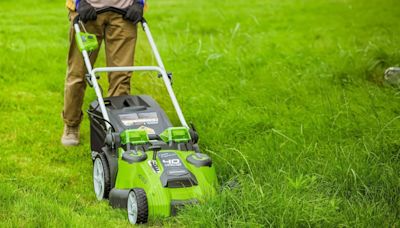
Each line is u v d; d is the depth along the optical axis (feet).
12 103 30.40
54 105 30.58
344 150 22.54
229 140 24.86
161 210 18.69
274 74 32.09
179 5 54.54
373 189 20.39
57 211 18.85
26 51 37.35
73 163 24.52
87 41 22.65
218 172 22.18
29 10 51.08
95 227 18.29
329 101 26.94
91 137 23.07
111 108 22.45
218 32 43.93
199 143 24.68
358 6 51.80
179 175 19.22
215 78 32.22
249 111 27.71
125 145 20.52
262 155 22.85
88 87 31.04
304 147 23.03
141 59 34.06
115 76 24.35
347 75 31.83
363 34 41.65
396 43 37.22
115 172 20.30
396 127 24.48
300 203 18.54
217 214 18.44
